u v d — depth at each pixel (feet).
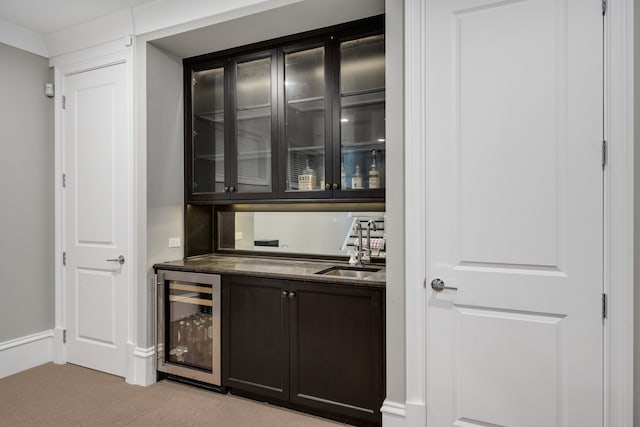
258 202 8.85
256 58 8.84
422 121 6.29
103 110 9.34
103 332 9.39
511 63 5.77
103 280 9.39
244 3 7.57
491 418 5.94
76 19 8.93
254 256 9.96
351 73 7.99
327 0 6.98
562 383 5.54
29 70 9.67
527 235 5.71
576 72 5.40
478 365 6.01
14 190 9.37
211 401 7.96
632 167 5.13
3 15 8.74
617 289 5.23
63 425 7.06
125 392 8.36
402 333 6.47
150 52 8.80
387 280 6.56
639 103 5.14
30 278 9.69
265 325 7.72
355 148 8.13
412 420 6.34
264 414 7.45
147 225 8.75
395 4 6.48
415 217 6.33
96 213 9.48
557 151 5.52
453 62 6.11
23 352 9.49
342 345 7.04
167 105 9.26
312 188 8.40
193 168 9.75
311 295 7.29
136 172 8.84
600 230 5.30
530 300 5.69
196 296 8.50
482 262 5.98
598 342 5.33
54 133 10.06
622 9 5.15
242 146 9.12
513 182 5.78
